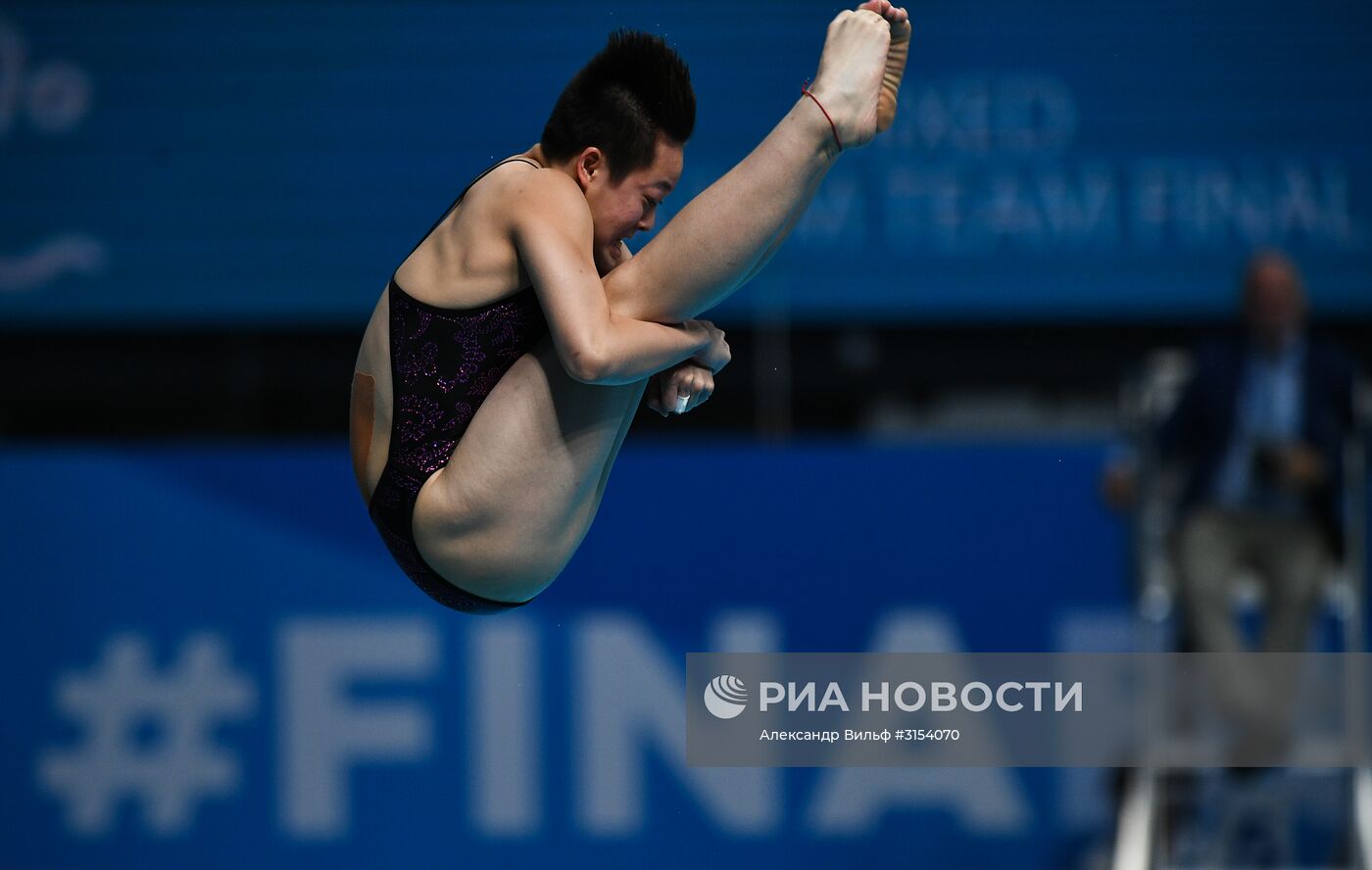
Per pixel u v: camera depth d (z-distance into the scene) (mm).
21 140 22391
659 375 10094
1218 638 19297
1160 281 22156
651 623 19891
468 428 9742
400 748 19875
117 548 20141
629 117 9859
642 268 9633
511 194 9672
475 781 19812
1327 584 19562
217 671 20031
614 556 19984
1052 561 19891
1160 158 22203
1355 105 22203
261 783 19906
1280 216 22203
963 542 19922
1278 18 22219
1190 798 19828
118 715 20031
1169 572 19922
